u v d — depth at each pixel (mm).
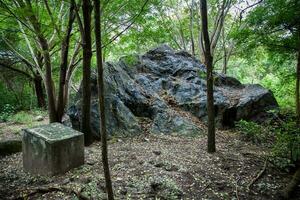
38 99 16500
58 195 4680
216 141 8125
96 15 3477
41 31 7414
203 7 6438
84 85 7312
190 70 11422
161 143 7773
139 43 9195
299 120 7227
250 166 6121
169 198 4586
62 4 8195
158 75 11406
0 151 7184
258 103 9836
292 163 5957
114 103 8656
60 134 5734
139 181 5082
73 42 9734
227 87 11273
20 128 10422
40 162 5598
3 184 5348
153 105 9500
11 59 15539
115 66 10094
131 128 8547
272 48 8922
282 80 11750
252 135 8328
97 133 8062
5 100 15820
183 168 5758
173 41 19562
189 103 10031
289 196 4863
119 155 6547
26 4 6746
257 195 4961
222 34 17625
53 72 15609
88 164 6016
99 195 4547
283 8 7863
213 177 5508
